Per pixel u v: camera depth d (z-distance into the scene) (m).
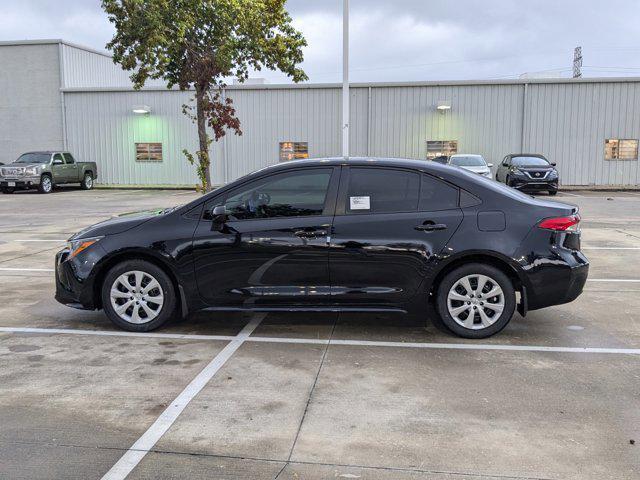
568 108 27.16
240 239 5.16
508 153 27.66
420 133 27.95
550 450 3.20
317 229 5.11
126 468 3.03
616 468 3.01
